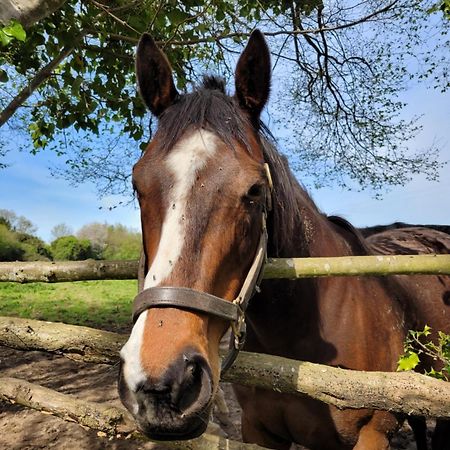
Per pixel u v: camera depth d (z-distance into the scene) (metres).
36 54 3.83
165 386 1.03
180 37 3.93
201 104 1.42
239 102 1.59
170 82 1.61
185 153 1.31
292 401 1.76
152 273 1.19
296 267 1.50
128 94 4.05
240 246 1.30
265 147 1.60
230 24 4.22
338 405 1.34
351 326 1.79
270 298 1.71
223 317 1.22
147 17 3.50
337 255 1.93
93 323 7.55
